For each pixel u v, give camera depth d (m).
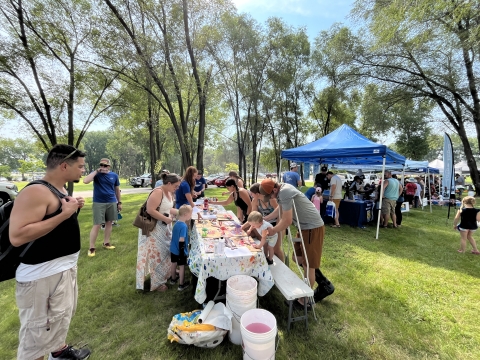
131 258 3.98
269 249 2.87
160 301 2.74
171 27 8.02
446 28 5.46
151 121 13.11
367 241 5.21
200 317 2.06
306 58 14.45
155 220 2.89
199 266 2.29
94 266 3.66
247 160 23.16
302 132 17.08
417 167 11.19
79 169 1.59
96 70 8.33
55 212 1.46
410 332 2.28
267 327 1.94
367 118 14.30
